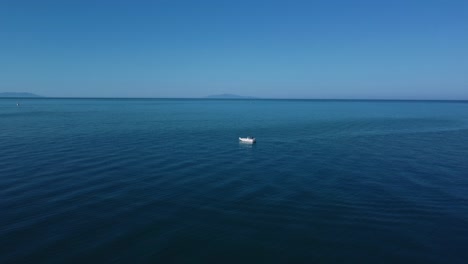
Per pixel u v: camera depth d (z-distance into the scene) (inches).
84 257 711.7
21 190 1108.5
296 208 1013.8
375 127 3393.2
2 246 743.7
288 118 4562.0
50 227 841.5
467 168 1549.0
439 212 995.9
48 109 6131.9
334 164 1616.6
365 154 1891.0
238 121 3949.3
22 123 3221.0
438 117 4923.7
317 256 745.0
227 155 1807.3
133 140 2220.7
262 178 1338.6
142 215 936.3
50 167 1418.6
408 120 4315.9
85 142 2087.8
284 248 775.7
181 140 2284.7
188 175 1363.2
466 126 3553.2
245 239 814.5
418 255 753.6
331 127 3334.2
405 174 1429.6
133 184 1214.9
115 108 6943.9
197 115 4955.7
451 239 828.6
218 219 925.2
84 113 4985.2
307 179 1332.4
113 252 735.7
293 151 1968.5
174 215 943.7
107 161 1565.0
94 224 868.0
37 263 686.5
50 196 1059.9
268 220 925.8
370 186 1244.5
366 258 738.8
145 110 6240.2
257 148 2053.4
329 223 911.7
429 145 2247.8
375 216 962.1
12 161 1514.5
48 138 2225.6
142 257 720.3
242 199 1083.9
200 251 753.6
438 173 1450.5
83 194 1088.8
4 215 902.4
